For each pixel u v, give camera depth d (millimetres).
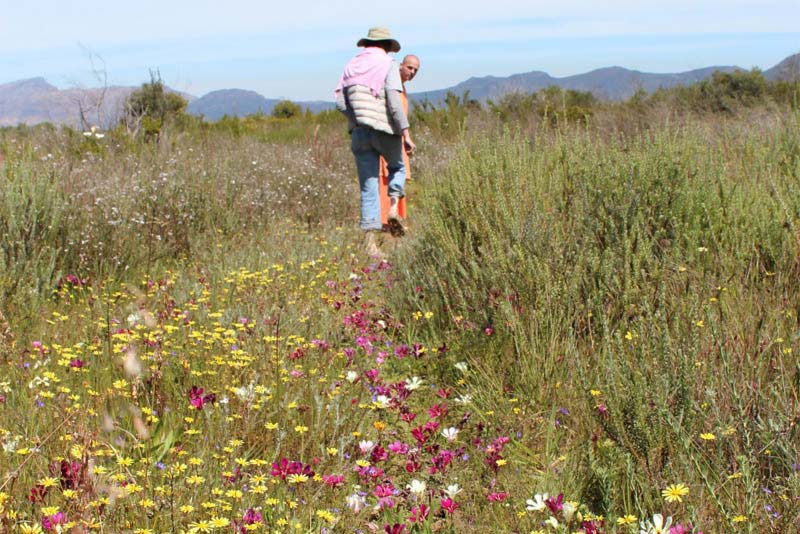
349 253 6988
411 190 10500
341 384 3760
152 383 3400
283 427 3268
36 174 6660
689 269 4309
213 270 5973
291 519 2559
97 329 4230
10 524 2256
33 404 3162
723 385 3002
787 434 2760
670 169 5035
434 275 5012
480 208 4953
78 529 2062
